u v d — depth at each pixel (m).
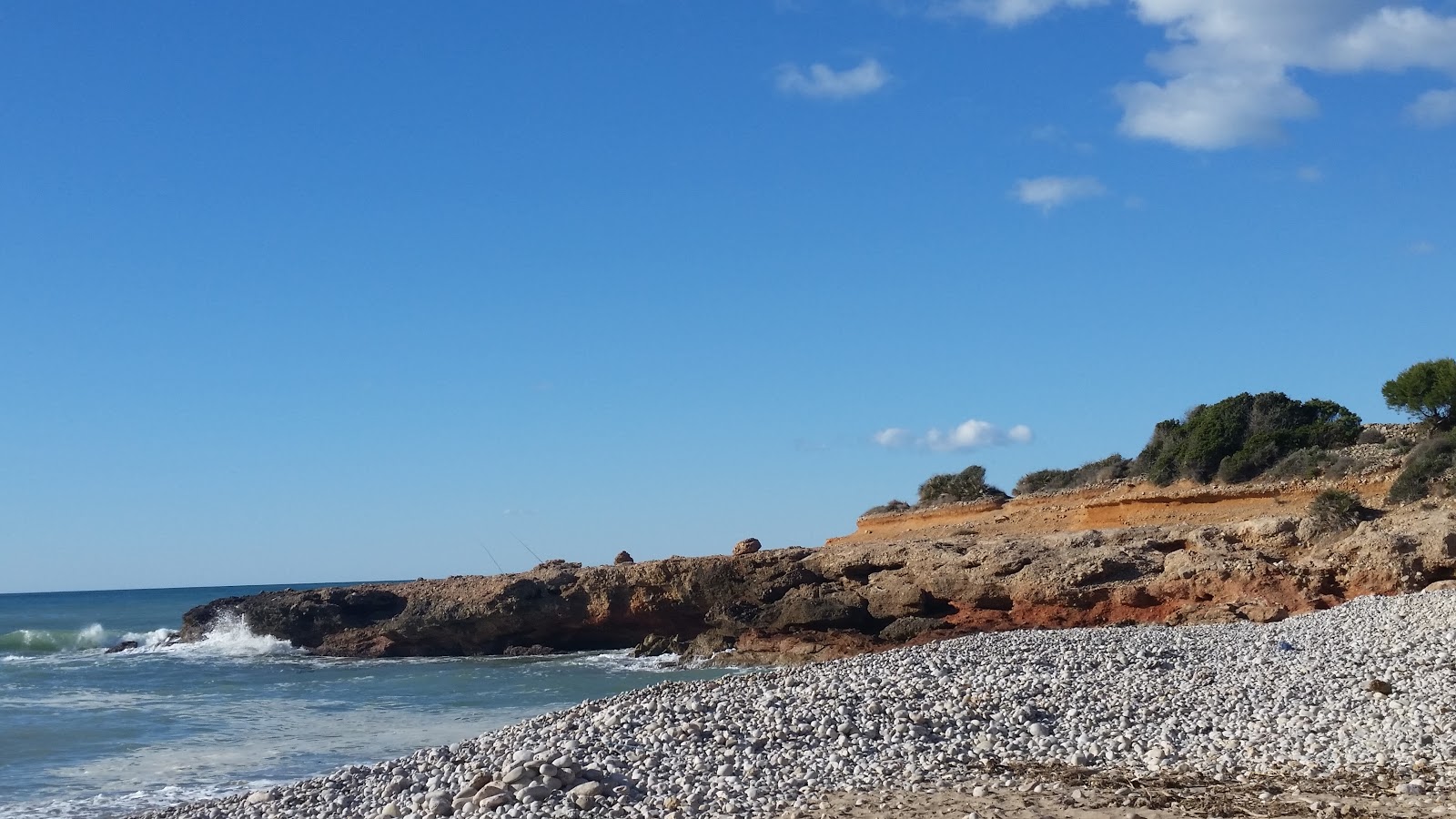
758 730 18.69
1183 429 60.50
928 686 21.30
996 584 47.66
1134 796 14.09
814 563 54.59
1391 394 56.16
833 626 51.88
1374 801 13.45
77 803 23.09
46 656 68.75
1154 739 17.77
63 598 199.38
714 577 56.75
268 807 18.33
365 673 53.62
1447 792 13.76
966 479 70.12
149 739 31.92
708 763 17.11
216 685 48.94
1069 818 13.02
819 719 19.08
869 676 22.81
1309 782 14.70
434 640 64.69
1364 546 40.03
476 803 15.79
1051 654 24.83
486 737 21.17
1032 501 60.31
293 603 68.75
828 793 15.28
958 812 13.62
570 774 16.19
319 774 25.78
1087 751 17.11
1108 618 44.88
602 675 48.50
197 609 73.25
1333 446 53.31
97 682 51.56
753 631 53.75
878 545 54.03
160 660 64.00
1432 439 46.84
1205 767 16.02
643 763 17.23
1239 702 19.88
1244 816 12.91
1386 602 30.69
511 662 57.50
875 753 17.44
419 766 19.38
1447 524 39.19
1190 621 41.44
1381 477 47.53
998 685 21.17
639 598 59.66
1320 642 25.33
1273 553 43.38
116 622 105.94
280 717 36.59
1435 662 21.06
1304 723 18.11
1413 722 17.45
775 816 14.30
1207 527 45.84
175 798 23.33
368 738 31.23
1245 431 56.09
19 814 22.08
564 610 61.72
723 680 24.91
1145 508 53.28
